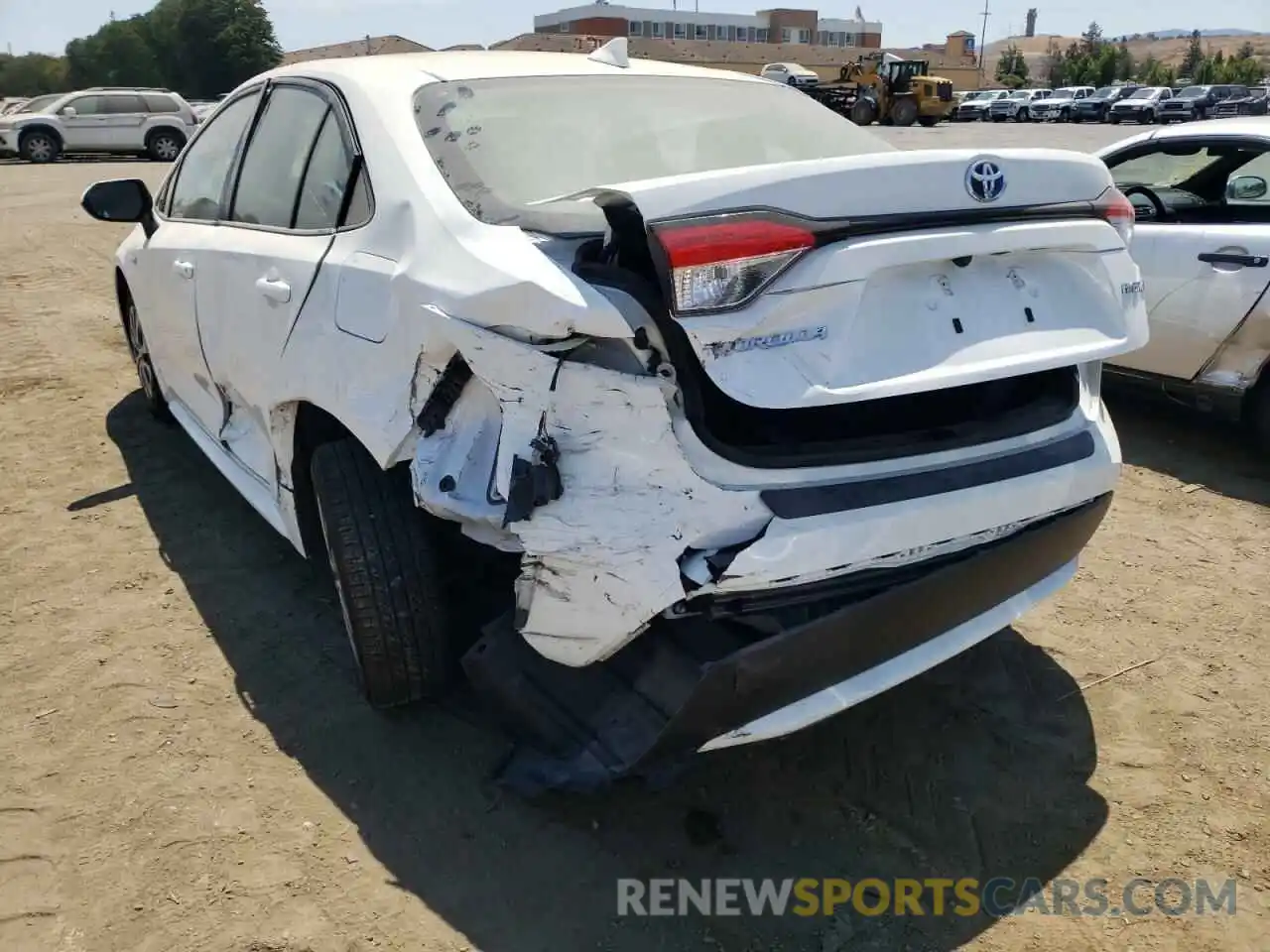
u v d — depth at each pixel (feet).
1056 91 148.36
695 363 6.57
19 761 8.66
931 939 7.17
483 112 8.93
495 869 7.68
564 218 7.33
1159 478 15.11
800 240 6.44
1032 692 9.87
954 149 7.34
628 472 6.57
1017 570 8.02
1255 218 15.62
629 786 8.52
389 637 8.59
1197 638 10.82
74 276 28.43
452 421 7.26
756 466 6.75
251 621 10.78
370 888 7.48
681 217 6.30
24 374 19.04
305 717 9.29
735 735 7.09
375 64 9.99
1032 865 7.82
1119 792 8.56
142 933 7.05
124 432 16.08
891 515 6.97
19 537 12.57
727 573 6.53
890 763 8.88
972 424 7.85
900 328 6.95
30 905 7.25
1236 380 14.93
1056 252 7.71
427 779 8.54
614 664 7.41
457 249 7.37
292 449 9.70
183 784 8.43
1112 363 16.52
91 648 10.28
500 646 7.84
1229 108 131.34
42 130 70.08
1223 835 8.11
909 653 7.69
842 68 119.03
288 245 9.50
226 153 11.84
